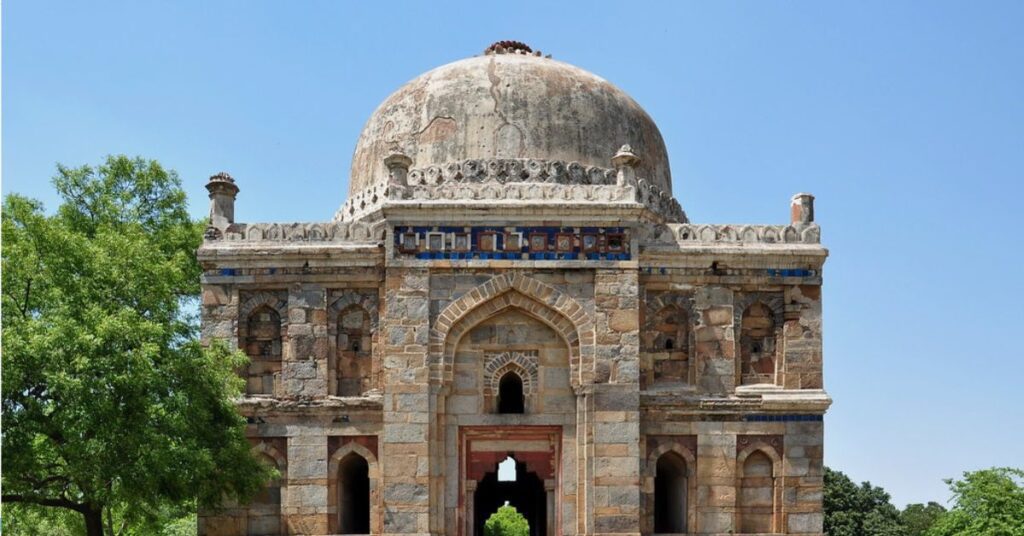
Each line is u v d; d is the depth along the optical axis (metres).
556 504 24.00
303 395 24.38
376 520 23.88
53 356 19.73
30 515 29.72
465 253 24.05
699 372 24.66
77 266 21.77
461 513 23.78
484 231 24.09
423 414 23.48
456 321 23.97
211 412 21.95
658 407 24.36
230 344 24.52
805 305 24.98
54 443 21.08
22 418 19.97
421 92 27.72
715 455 24.38
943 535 41.94
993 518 39.94
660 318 24.97
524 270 24.02
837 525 58.12
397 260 23.97
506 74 27.31
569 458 23.86
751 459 24.62
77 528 29.95
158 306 22.84
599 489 23.38
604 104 27.73
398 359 23.69
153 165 32.47
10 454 19.84
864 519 58.56
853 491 59.91
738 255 24.84
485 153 26.38
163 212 32.88
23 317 21.16
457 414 24.00
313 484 24.05
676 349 24.89
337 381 24.58
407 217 24.02
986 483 41.38
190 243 31.78
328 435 24.22
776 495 24.39
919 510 74.88
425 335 23.77
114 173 32.19
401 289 23.92
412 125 27.33
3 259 21.36
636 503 23.33
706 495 24.23
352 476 25.30
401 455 23.39
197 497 22.23
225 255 24.67
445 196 24.33
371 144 28.28
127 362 20.28
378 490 24.00
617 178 24.86
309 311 24.67
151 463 20.09
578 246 24.12
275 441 24.33
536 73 27.52
